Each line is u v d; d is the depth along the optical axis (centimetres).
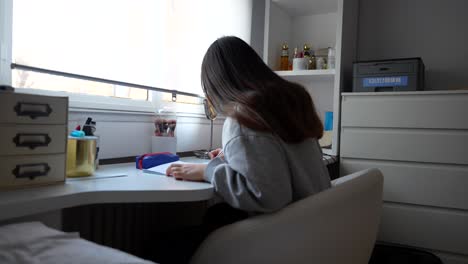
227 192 91
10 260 47
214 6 210
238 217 107
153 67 167
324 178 106
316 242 91
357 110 206
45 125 89
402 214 197
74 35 131
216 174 93
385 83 202
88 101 138
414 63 196
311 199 91
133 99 160
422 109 190
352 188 102
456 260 185
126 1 152
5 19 110
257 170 87
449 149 185
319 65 230
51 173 91
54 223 83
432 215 190
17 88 115
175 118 180
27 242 52
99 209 133
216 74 105
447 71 234
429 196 191
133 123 157
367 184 109
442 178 188
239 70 103
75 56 132
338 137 215
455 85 232
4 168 82
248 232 84
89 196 85
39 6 120
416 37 243
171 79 179
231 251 85
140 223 152
